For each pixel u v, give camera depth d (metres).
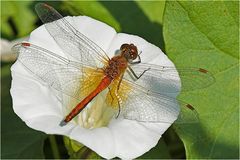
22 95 0.43
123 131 0.43
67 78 0.44
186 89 0.45
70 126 0.43
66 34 0.44
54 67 0.44
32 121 0.42
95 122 0.45
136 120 0.43
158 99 0.43
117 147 0.42
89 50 0.44
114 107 0.44
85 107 0.44
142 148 0.42
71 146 0.45
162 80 0.44
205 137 0.45
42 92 0.43
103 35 0.45
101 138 0.42
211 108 0.45
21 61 0.43
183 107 0.43
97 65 0.45
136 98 0.43
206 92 0.45
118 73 0.44
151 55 0.44
